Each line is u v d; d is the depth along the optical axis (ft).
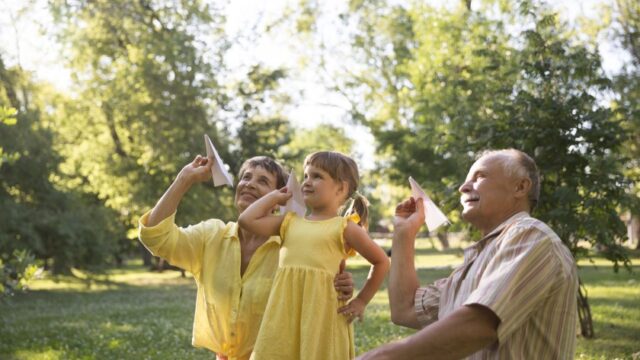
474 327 7.03
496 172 8.80
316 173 11.91
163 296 73.00
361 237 11.59
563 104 31.96
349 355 11.50
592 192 31.30
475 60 52.44
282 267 11.53
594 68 32.50
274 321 11.28
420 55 70.28
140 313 53.62
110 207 102.06
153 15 94.02
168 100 89.15
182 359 31.65
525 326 7.58
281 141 95.30
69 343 37.73
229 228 13.52
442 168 74.02
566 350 7.57
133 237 97.71
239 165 92.73
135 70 89.81
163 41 90.63
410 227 10.33
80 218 79.36
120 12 92.17
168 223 12.82
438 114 52.42
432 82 56.24
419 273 89.45
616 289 56.65
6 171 73.92
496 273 7.38
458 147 35.01
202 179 12.87
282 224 11.82
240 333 12.69
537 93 33.60
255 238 13.25
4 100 79.61
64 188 82.53
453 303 8.67
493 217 8.82
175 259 13.19
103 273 84.17
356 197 12.50
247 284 12.78
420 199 10.54
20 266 26.43
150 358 31.81
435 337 6.91
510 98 34.30
